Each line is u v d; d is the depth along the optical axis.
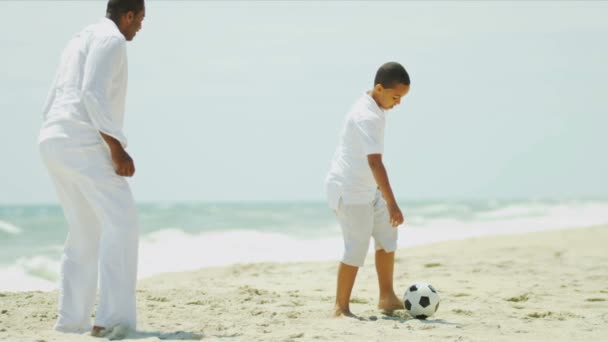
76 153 4.79
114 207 4.79
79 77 4.86
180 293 7.45
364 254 5.74
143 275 11.92
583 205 38.91
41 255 14.95
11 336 4.75
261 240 17.39
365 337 4.86
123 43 4.78
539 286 8.16
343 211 5.68
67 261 5.03
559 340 4.92
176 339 4.75
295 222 27.31
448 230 21.22
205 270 10.62
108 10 5.01
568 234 14.65
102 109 4.66
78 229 5.00
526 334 5.12
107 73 4.69
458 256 11.41
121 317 4.77
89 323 5.03
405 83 5.56
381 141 5.56
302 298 7.21
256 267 10.81
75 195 4.94
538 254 11.51
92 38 4.85
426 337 4.88
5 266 12.31
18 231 21.56
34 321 5.56
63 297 5.00
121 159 4.75
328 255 14.62
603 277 8.89
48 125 4.88
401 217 5.48
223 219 28.92
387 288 6.14
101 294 4.77
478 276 9.09
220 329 5.21
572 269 9.70
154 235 18.77
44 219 25.70
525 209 35.75
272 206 55.25
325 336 4.89
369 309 6.29
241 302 6.79
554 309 6.52
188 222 27.03
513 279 8.79
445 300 7.00
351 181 5.64
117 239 4.77
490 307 6.53
